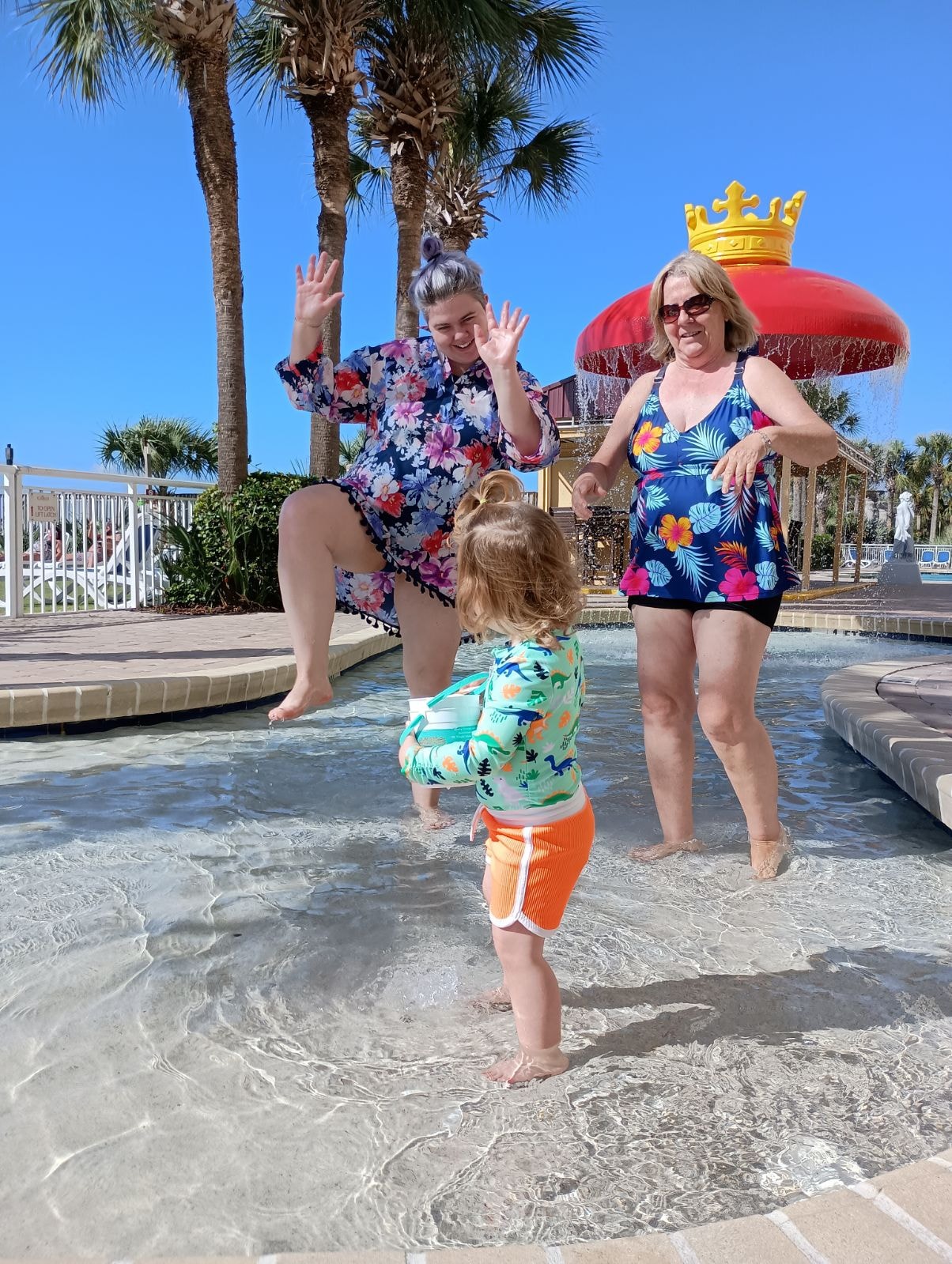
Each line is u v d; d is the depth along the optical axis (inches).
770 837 123.6
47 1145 66.1
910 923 107.4
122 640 335.3
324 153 556.4
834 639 433.4
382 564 138.0
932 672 254.5
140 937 101.8
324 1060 77.9
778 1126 69.0
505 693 81.0
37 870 121.9
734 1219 56.9
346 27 529.3
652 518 124.9
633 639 416.8
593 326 346.0
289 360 132.1
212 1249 56.0
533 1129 68.7
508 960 79.6
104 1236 57.1
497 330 121.9
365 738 205.0
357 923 106.3
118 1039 80.7
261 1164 64.3
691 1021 84.9
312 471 581.9
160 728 217.8
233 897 113.4
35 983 90.7
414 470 131.4
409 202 620.7
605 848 133.5
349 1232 57.8
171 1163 64.2
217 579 483.8
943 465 2605.8
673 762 128.7
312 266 128.6
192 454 1644.9
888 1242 52.9
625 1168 64.1
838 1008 87.1
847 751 195.0
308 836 136.9
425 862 126.3
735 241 326.6
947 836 139.5
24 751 192.7
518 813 81.7
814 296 309.7
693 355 124.3
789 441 112.7
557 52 598.5
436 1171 63.8
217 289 516.7
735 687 118.7
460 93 629.0
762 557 119.1
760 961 97.3
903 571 902.4
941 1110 71.0
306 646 126.5
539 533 83.8
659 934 103.9
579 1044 81.0
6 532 434.3
